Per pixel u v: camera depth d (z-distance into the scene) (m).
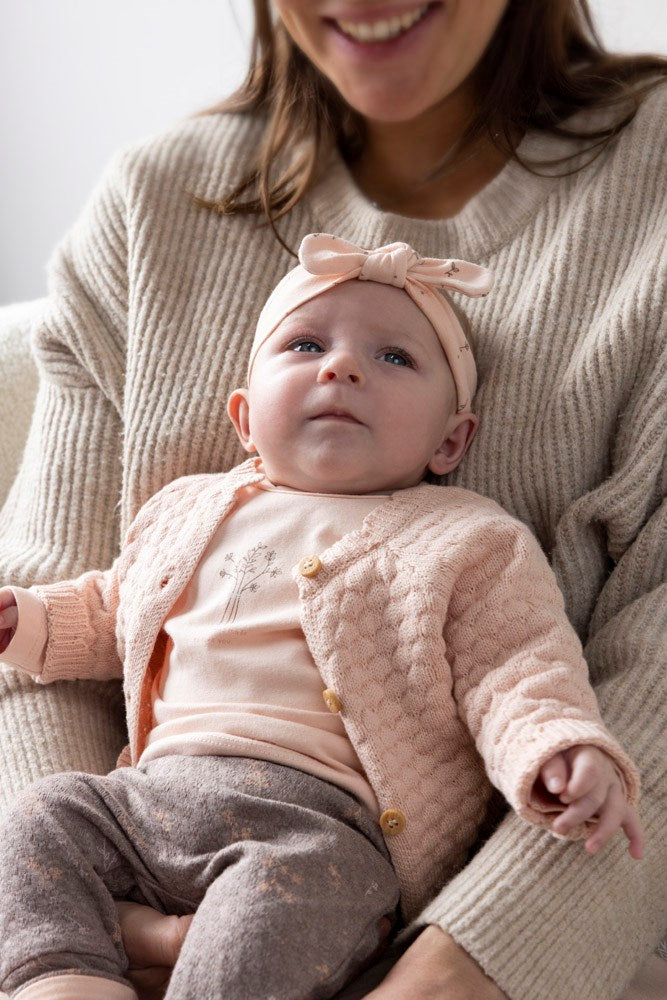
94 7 2.04
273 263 1.21
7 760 1.07
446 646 0.93
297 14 1.05
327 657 0.93
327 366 1.00
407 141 1.23
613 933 0.85
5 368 1.44
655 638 0.98
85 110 2.11
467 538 0.95
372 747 0.91
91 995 0.80
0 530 1.27
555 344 1.08
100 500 1.20
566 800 0.77
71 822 0.88
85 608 1.10
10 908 0.84
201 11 1.92
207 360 1.18
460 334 1.07
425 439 1.03
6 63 2.18
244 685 0.96
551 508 1.08
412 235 1.17
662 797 0.91
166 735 0.96
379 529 0.98
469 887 0.84
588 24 1.26
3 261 2.27
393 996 0.77
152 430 1.18
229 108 1.33
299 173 1.22
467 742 0.94
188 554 1.04
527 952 0.81
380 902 0.86
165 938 0.86
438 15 1.03
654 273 1.04
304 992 0.79
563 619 0.92
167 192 1.24
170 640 1.04
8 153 2.23
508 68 1.17
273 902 0.80
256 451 1.13
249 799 0.87
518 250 1.13
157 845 0.88
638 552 1.05
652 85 1.16
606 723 0.94
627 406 1.06
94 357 1.22
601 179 1.11
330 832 0.86
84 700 1.14
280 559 1.00
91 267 1.25
